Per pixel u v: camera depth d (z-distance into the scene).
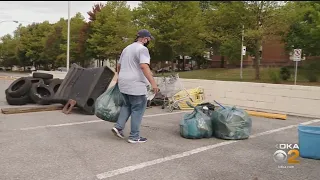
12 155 4.91
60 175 4.11
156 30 35.25
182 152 5.34
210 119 6.45
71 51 40.59
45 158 4.80
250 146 5.86
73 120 8.09
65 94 9.66
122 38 34.66
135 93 5.65
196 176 4.21
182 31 35.53
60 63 49.03
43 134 6.38
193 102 10.79
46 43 49.56
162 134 6.68
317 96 9.62
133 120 5.79
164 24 35.97
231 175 4.29
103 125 7.46
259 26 27.06
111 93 6.27
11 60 69.94
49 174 4.14
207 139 6.34
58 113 9.20
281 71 30.00
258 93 10.91
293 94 10.13
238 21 27.67
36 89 10.93
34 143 5.65
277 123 8.61
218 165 4.69
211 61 57.97
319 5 26.97
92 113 8.98
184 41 36.09
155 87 5.62
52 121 7.89
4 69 76.31
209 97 12.17
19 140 5.84
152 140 6.11
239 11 27.02
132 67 5.66
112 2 36.75
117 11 35.91
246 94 11.21
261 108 10.84
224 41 30.33
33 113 9.17
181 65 67.69
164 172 4.32
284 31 27.09
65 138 6.08
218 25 29.73
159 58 40.16
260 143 6.11
